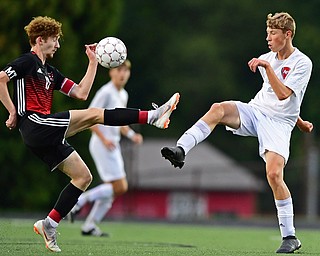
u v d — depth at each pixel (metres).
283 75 27.05
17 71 24.84
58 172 80.50
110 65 27.23
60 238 35.16
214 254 25.81
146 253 25.53
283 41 26.89
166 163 118.12
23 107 24.88
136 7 129.12
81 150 78.50
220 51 128.88
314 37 121.62
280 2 129.75
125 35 127.56
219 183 115.38
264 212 115.31
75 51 77.12
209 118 26.81
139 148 121.25
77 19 77.69
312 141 78.81
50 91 25.64
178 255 25.03
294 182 95.69
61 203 25.34
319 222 67.31
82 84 26.59
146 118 25.20
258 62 26.22
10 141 76.06
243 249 29.42
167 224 57.19
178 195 113.44
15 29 74.38
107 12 79.31
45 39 25.53
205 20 130.75
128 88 126.44
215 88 125.56
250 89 128.88
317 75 120.19
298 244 27.08
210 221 63.94
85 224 38.50
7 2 73.69
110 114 25.09
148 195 113.12
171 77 126.19
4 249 26.09
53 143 24.83
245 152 127.44
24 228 36.75
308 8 128.12
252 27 130.25
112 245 30.33
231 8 130.12
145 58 127.69
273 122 27.19
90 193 38.62
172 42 128.12
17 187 78.44
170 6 130.12
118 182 39.72
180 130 126.31
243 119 27.31
